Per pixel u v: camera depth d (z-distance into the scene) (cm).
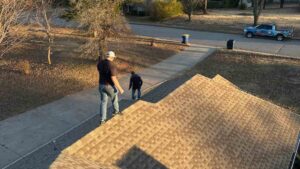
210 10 6056
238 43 3875
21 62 2819
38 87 2361
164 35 4228
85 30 2892
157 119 1026
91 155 806
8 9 2020
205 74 2892
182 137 999
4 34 1958
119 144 870
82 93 2319
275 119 1388
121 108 1418
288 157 1160
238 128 1188
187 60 3247
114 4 2714
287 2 6762
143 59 3180
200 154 965
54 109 2061
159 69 2956
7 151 1592
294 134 1345
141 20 5184
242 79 2800
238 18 5203
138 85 2088
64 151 793
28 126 1842
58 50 3247
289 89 2598
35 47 3328
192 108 1166
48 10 3089
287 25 4638
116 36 2797
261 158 1084
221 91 1395
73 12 2833
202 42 3916
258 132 1226
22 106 2069
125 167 812
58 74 2612
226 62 3209
